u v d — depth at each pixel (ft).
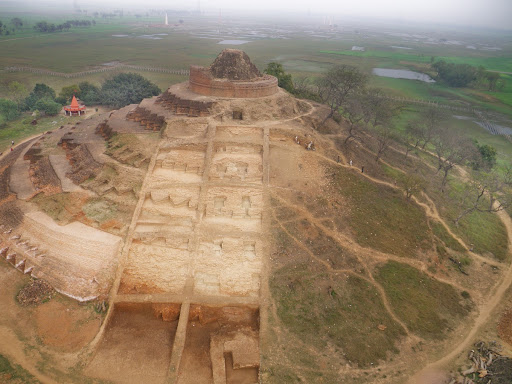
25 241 117.19
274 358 88.69
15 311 97.60
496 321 105.40
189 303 99.71
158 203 126.52
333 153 161.99
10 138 203.72
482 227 147.74
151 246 114.62
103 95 268.41
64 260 109.19
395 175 167.63
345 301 104.68
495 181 159.43
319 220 127.85
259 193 132.26
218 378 83.56
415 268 119.44
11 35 646.74
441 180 178.19
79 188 131.13
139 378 84.17
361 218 132.98
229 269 109.91
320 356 90.27
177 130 154.81
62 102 266.77
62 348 88.89
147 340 93.91
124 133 155.94
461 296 113.60
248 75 185.78
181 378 84.48
